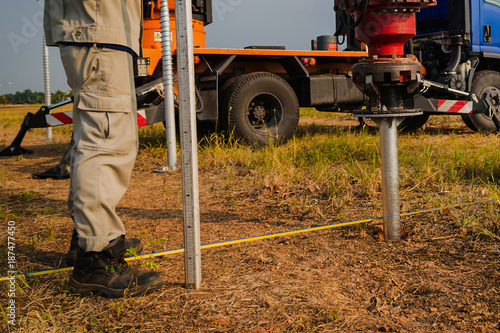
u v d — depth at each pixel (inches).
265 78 262.2
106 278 80.5
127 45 79.0
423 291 80.4
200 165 215.9
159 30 250.8
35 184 198.4
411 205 135.0
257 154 226.8
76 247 95.6
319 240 109.3
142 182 192.2
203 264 95.9
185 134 79.1
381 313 73.2
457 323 69.2
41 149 322.7
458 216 120.3
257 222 129.0
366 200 144.3
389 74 98.7
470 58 300.2
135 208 149.6
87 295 81.4
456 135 298.8
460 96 298.5
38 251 108.0
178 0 75.4
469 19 292.2
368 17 99.0
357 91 289.4
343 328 68.8
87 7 75.8
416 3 97.6
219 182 184.5
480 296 77.1
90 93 77.3
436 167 175.5
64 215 143.9
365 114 102.3
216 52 250.7
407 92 102.8
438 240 105.3
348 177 171.2
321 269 91.7
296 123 274.8
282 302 77.4
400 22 98.2
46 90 369.1
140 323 71.6
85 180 77.7
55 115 266.4
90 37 75.7
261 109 270.8
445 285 81.9
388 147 104.4
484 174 168.6
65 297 80.7
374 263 93.8
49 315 72.2
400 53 102.1
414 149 230.8
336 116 513.0
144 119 234.4
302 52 273.3
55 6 77.4
